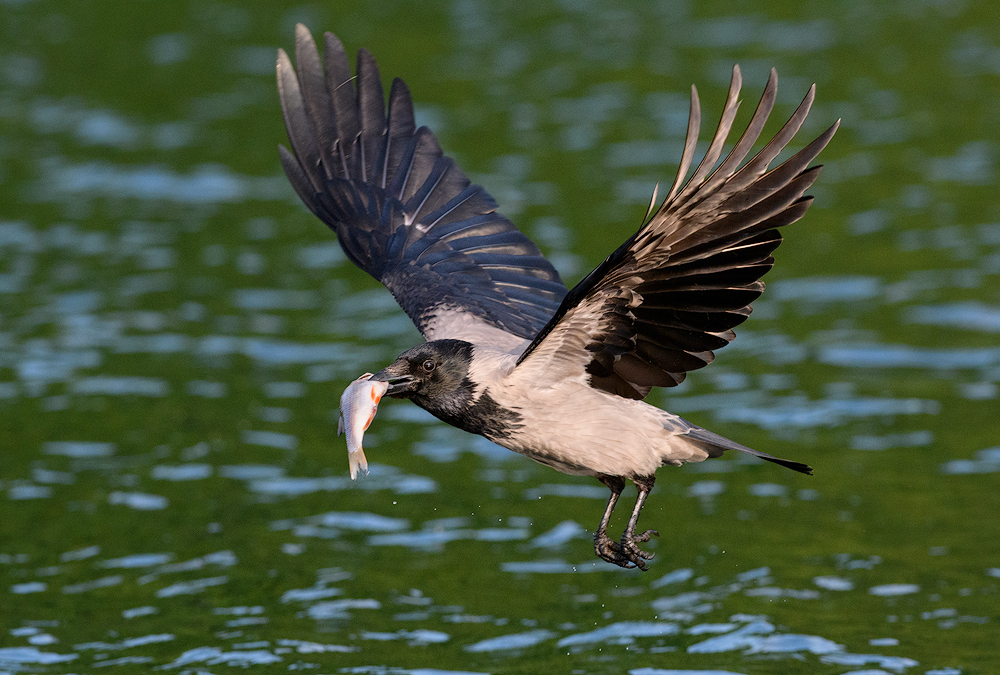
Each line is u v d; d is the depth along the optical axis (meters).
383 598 11.34
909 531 12.25
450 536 12.42
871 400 14.84
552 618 11.03
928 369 15.58
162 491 13.16
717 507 12.89
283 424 14.56
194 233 20.30
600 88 25.97
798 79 26.17
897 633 10.64
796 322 17.06
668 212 7.16
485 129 23.88
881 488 13.04
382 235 9.97
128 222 20.66
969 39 28.78
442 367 8.36
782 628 10.74
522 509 12.93
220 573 11.73
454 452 14.23
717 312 7.78
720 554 11.97
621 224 19.45
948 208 20.50
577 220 19.66
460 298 9.53
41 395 15.11
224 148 23.73
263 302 17.86
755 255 7.46
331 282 18.61
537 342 8.09
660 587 11.48
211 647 10.56
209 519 12.66
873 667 10.16
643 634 10.76
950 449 13.73
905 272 18.34
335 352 16.30
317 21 30.47
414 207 10.15
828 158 22.75
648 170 21.86
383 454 14.13
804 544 12.11
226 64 27.75
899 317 17.00
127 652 10.51
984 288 17.70
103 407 14.88
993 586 11.29
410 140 10.31
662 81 26.31
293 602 11.28
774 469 13.56
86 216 20.81
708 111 24.44
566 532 12.48
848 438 14.05
